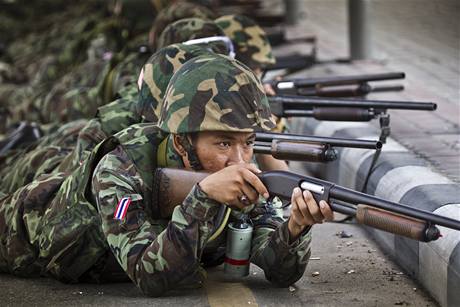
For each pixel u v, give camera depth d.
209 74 7.39
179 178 7.64
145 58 14.40
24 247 8.76
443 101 15.67
